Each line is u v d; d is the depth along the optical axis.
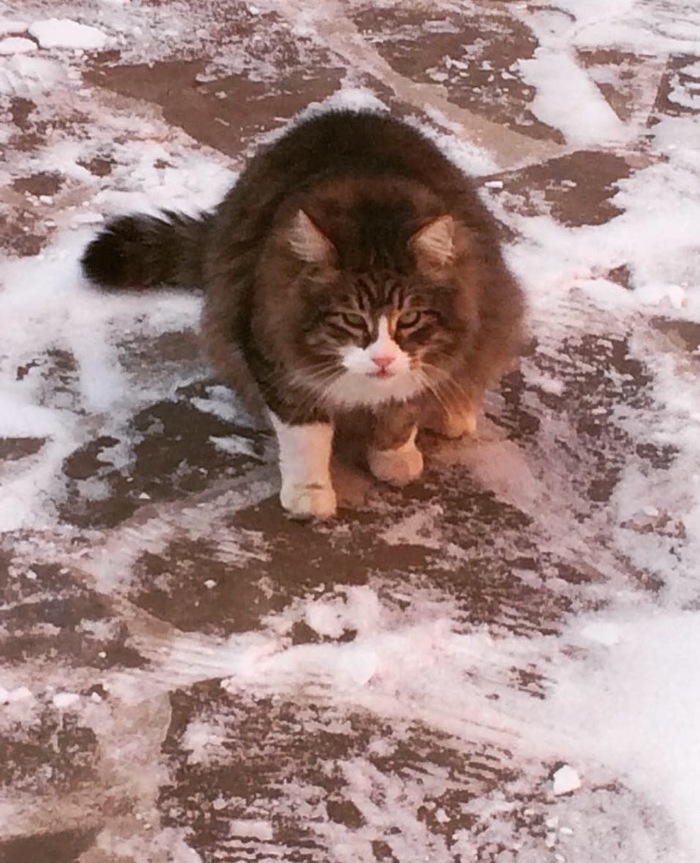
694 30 4.24
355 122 2.57
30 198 3.24
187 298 2.97
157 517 2.43
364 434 2.56
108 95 3.68
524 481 2.56
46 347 2.82
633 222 3.31
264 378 2.34
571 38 4.14
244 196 2.52
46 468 2.52
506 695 2.12
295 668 2.15
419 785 1.98
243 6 4.18
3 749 1.99
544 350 2.90
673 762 2.01
